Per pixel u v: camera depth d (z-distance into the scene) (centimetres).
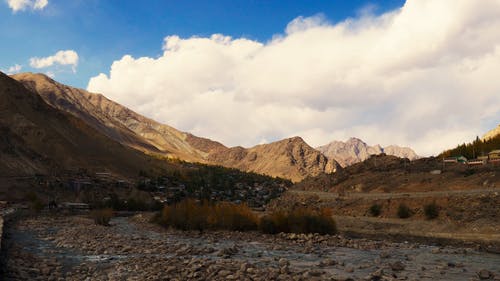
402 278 2848
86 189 18550
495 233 7750
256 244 5406
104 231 6969
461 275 3080
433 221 9206
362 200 12150
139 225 8938
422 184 12725
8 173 16412
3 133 19988
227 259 3622
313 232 7169
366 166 16975
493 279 2891
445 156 18925
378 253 4553
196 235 6781
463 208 9275
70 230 6812
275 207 14825
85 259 3541
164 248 4459
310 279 2656
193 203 8238
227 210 7825
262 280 2602
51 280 2530
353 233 8894
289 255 4203
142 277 2620
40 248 4278
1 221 5553
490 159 14688
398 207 10581
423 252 4784
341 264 3522
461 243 7056
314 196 14350
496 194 9494
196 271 2845
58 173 19888
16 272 2614
